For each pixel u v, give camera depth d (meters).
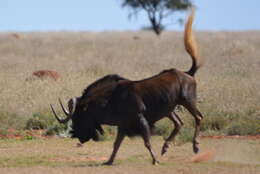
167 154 48.41
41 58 127.31
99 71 97.44
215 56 119.50
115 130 60.66
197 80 77.25
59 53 140.50
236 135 58.25
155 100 42.94
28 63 112.12
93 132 44.50
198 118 44.84
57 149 51.66
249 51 131.00
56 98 68.44
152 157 42.75
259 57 119.56
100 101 43.31
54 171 39.81
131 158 46.47
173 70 44.66
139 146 52.88
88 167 41.53
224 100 66.44
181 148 51.38
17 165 43.19
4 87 74.81
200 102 65.38
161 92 43.06
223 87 72.12
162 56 124.31
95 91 43.88
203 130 60.50
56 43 179.75
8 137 58.84
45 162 44.66
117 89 43.41
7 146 53.41
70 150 51.12
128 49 145.75
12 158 46.62
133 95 42.72
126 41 186.38
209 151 46.03
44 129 63.12
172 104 43.84
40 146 53.41
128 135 43.62
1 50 156.88
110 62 111.94
